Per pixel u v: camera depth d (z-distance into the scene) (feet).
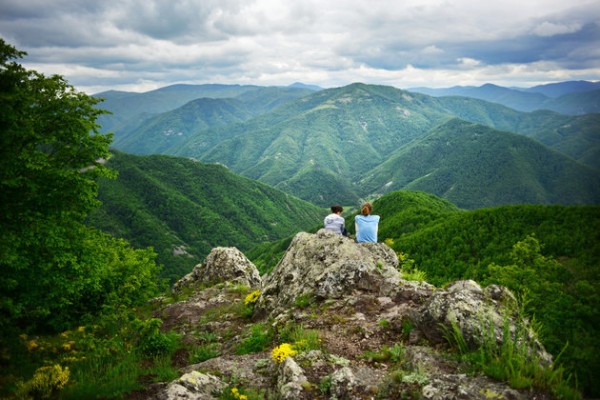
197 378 21.67
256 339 28.66
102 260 48.73
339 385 18.57
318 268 39.17
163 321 43.11
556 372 16.35
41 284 38.37
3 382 24.68
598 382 26.84
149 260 98.37
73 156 44.21
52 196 39.96
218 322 39.27
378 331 26.04
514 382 16.02
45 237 37.86
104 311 42.83
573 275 57.00
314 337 25.23
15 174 37.11
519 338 20.06
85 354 30.22
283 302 36.94
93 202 46.21
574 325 38.06
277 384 20.65
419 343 23.16
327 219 46.75
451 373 18.56
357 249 42.14
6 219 36.70
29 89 40.06
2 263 34.06
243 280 64.03
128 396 20.97
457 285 28.02
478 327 20.95
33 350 32.42
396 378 18.53
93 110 45.09
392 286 33.14
